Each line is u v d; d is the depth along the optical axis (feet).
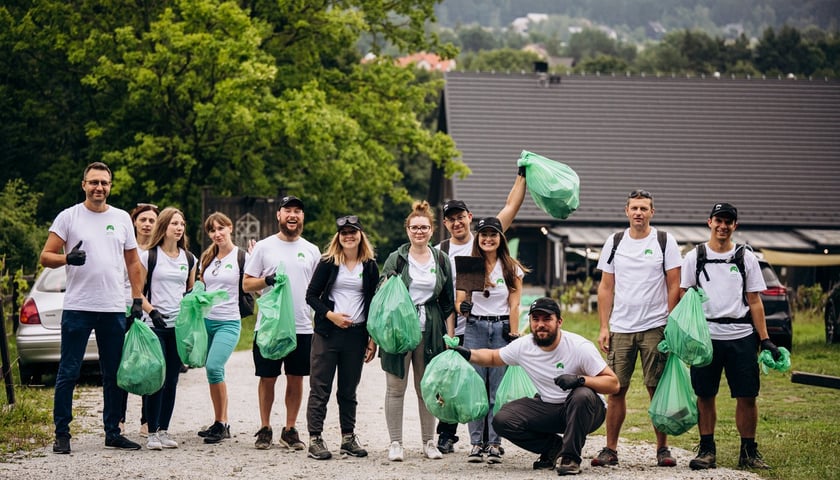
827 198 178.09
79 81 115.85
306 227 117.19
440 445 34.50
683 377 31.94
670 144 184.14
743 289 32.27
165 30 99.25
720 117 188.85
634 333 32.63
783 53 427.74
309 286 33.50
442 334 33.17
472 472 30.55
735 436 38.52
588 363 30.71
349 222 33.37
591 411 30.01
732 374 32.22
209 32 102.32
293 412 34.88
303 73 116.26
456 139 180.96
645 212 32.83
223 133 104.32
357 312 33.47
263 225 99.30
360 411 44.88
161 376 33.04
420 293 33.09
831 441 36.45
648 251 32.78
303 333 34.50
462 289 32.40
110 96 113.19
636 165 180.24
